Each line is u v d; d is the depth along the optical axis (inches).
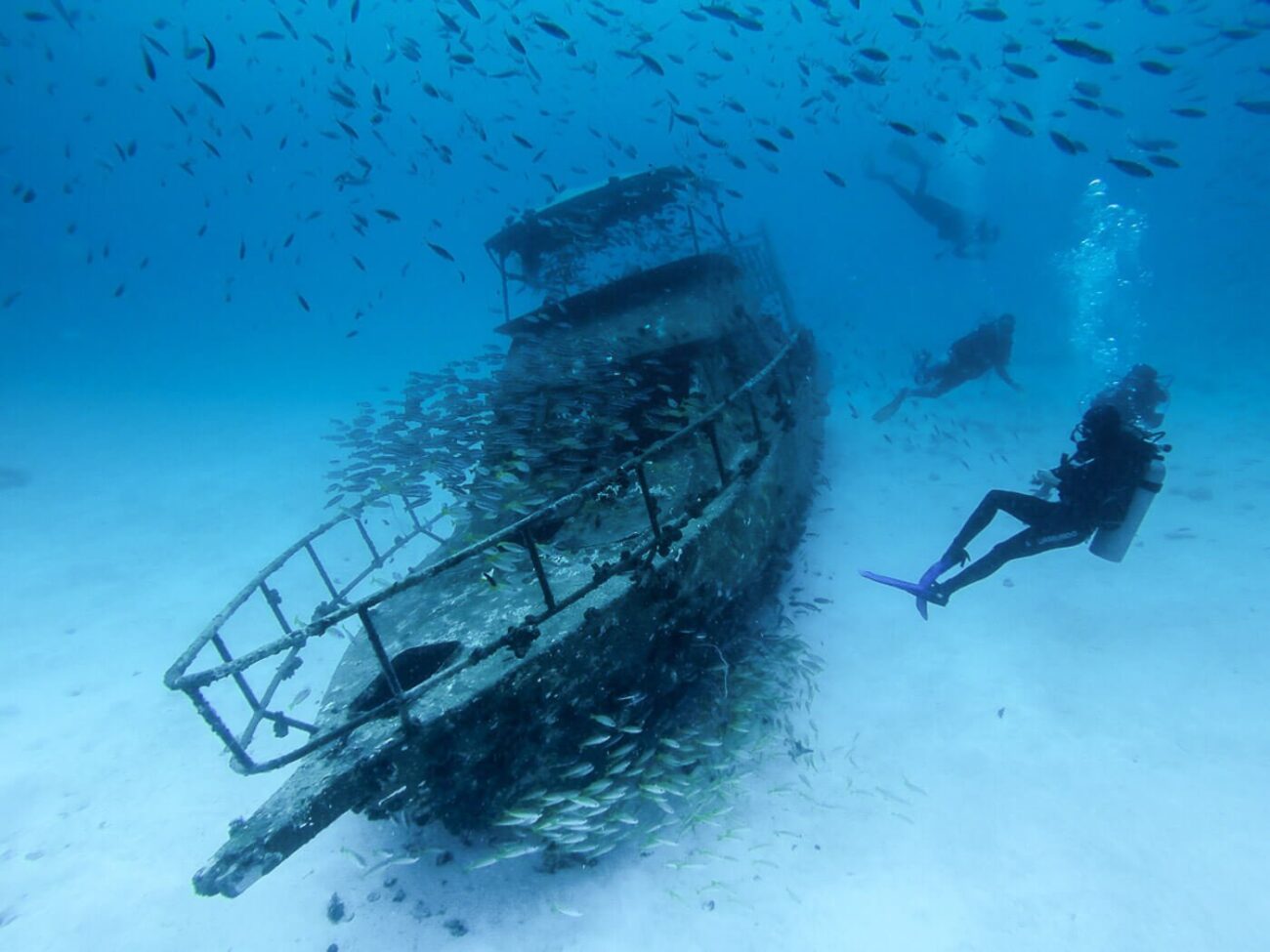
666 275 284.0
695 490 211.2
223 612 159.3
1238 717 183.2
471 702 141.9
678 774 179.0
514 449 213.9
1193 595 245.6
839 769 186.7
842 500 375.6
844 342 985.5
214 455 657.0
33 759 232.7
